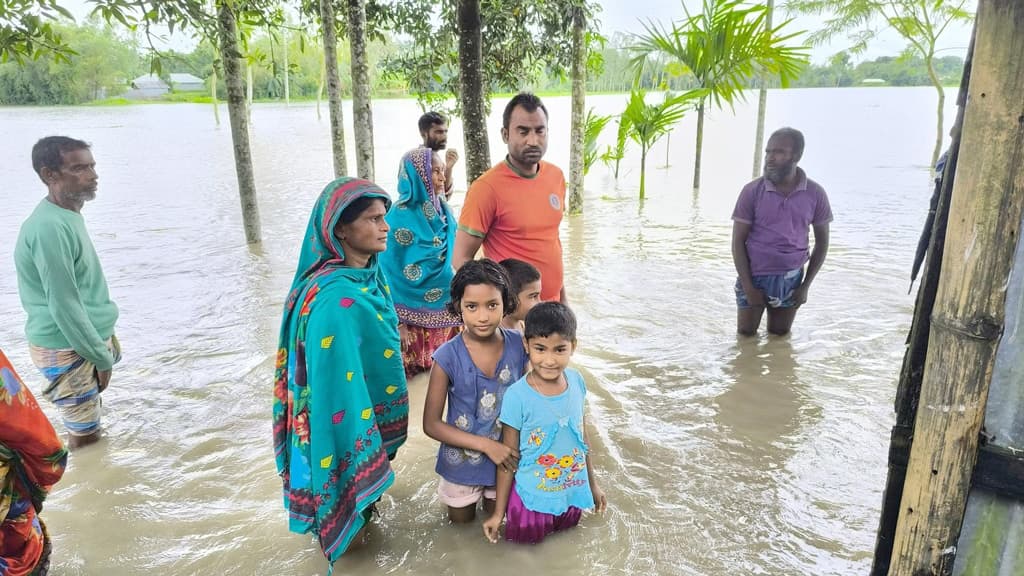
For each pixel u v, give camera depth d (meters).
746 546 2.82
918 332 1.56
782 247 4.75
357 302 2.57
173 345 5.21
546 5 9.39
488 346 2.84
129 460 3.57
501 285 2.72
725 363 4.68
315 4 8.72
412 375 4.68
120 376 4.64
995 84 1.29
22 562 2.38
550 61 10.51
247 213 8.55
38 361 3.55
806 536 2.88
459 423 2.86
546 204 3.57
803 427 3.79
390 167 16.55
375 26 9.58
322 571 2.71
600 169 15.44
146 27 3.63
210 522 3.04
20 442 2.22
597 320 5.58
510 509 2.80
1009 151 1.31
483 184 3.49
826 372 4.50
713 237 8.53
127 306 6.20
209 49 19.30
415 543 2.87
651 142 11.35
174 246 8.63
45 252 3.28
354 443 2.58
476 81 5.03
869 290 6.13
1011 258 1.35
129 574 2.71
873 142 18.67
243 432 3.88
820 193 4.66
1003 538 1.56
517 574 2.68
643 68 10.47
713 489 3.22
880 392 4.19
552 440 2.69
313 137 26.81
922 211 9.52
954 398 1.46
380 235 2.68
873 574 1.79
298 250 8.32
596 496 2.96
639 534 2.91
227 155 20.30
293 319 2.60
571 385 2.76
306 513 2.59
